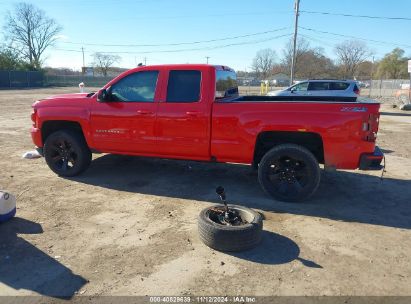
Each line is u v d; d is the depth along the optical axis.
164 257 3.90
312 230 4.61
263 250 4.09
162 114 5.82
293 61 31.08
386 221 4.94
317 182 5.30
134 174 6.91
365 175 7.10
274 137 5.62
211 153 5.71
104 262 3.79
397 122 16.52
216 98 5.73
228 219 4.34
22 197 5.61
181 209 5.23
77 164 6.52
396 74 88.31
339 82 17.81
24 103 24.03
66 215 4.96
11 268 3.66
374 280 3.54
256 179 6.69
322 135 5.13
